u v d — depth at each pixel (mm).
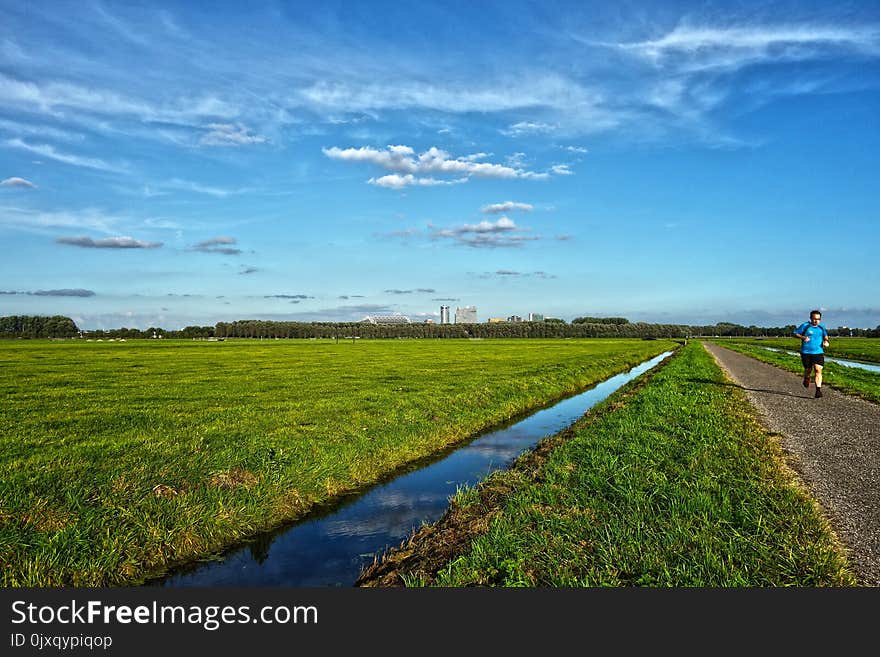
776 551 6656
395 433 15969
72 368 43406
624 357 61094
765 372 34219
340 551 9062
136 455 12734
